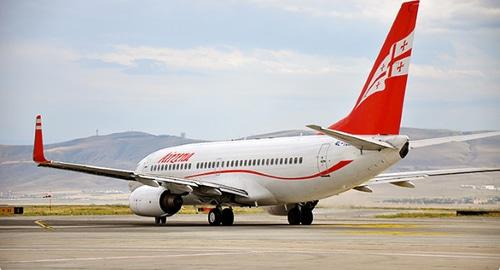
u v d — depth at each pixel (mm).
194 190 77750
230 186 80625
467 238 54469
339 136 66125
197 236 57469
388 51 68562
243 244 49250
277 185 76750
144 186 81188
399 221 88000
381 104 68562
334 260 38906
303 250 44562
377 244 48844
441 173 78562
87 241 52344
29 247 47344
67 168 74188
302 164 74375
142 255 41844
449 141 66562
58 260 39344
